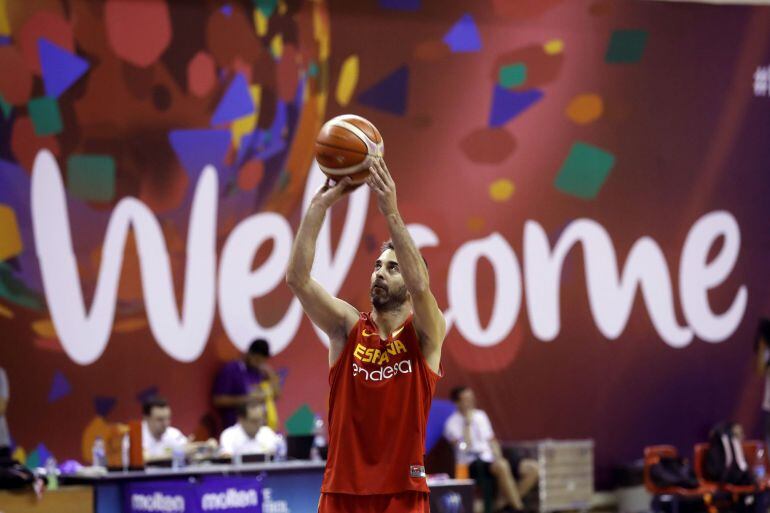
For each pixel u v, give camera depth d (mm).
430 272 22547
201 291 20922
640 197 24281
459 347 22734
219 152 21125
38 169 19859
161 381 20547
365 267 22094
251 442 18047
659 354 24344
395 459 8234
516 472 22031
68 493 14906
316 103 21891
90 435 19969
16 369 19547
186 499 14516
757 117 25281
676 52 24625
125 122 20484
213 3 21156
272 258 21484
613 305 24000
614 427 23859
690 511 21250
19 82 19797
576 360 23656
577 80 23828
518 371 23156
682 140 24625
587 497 22609
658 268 24391
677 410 24375
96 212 20234
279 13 21641
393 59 22469
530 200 23406
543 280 23453
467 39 23016
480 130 23062
